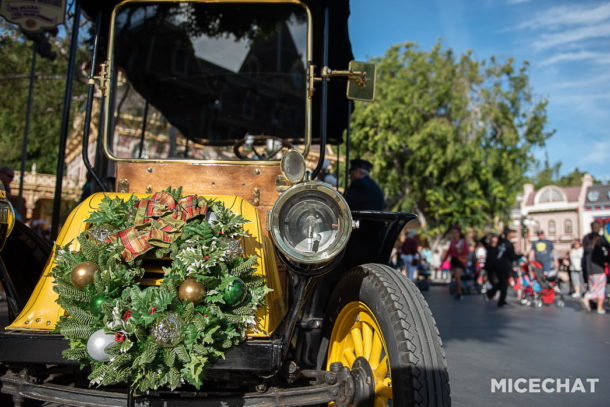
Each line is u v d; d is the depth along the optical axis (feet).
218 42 15.38
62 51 43.62
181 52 15.67
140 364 6.50
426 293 55.57
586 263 38.27
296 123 16.19
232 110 16.49
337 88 14.92
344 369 8.18
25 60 49.70
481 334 24.38
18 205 27.68
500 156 92.43
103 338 6.54
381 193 16.70
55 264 7.59
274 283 8.46
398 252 58.34
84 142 10.50
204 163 10.37
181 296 6.64
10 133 54.29
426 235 97.76
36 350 7.02
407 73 89.81
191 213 7.39
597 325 28.50
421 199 99.30
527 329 26.43
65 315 7.43
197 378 6.51
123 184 10.51
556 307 40.04
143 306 6.61
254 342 7.11
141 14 13.71
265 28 14.49
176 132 16.47
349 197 16.35
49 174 81.05
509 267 40.47
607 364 17.79
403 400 7.06
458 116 87.20
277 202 7.32
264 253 8.27
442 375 7.23
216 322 6.80
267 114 16.28
